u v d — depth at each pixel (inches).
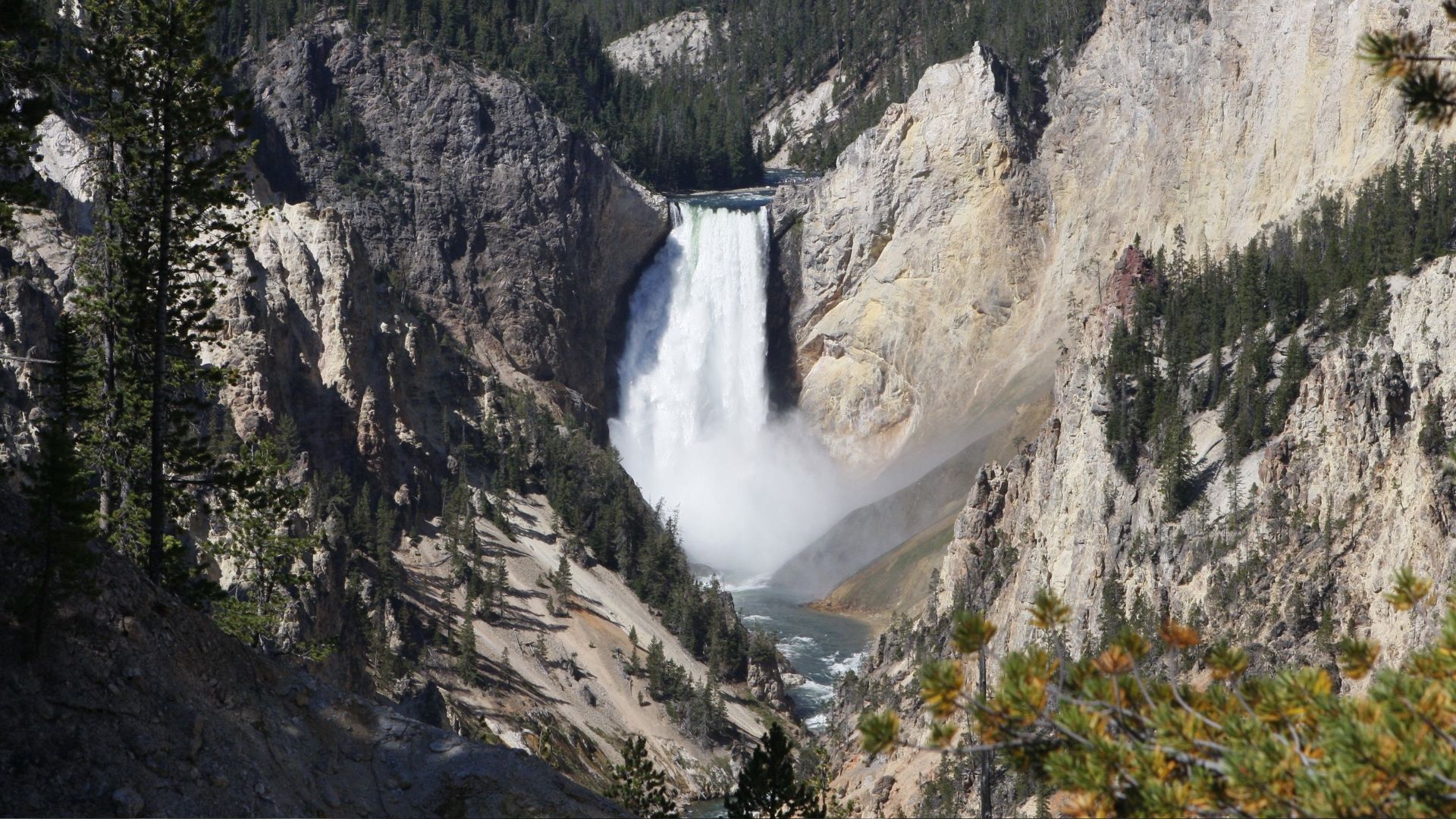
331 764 1168.8
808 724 5022.1
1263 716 630.5
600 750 4318.4
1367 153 6412.4
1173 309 4795.8
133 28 1786.4
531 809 1169.4
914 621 5177.2
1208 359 4534.9
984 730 654.5
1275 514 3641.7
